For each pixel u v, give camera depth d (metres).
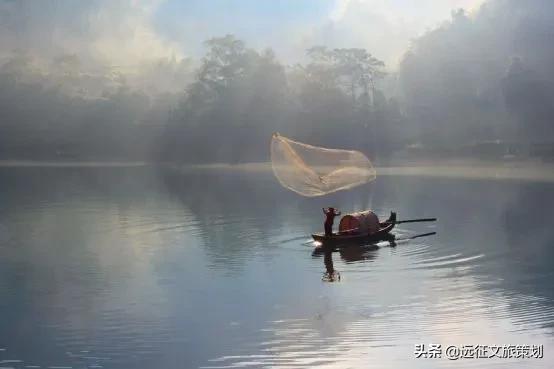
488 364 17.06
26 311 22.33
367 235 33.88
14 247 34.81
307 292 23.98
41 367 17.50
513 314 20.84
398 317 20.73
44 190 73.69
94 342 19.19
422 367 16.94
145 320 21.11
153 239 36.78
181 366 17.31
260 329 19.94
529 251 31.00
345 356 17.70
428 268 27.50
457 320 20.36
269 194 65.50
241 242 35.00
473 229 38.19
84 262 30.48
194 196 64.06
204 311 21.92
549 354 17.58
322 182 34.22
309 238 35.72
